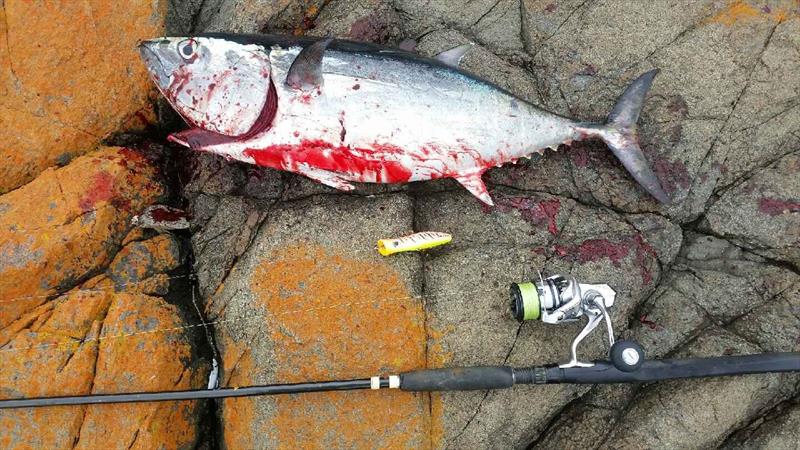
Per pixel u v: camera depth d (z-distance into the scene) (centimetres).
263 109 88
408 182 97
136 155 100
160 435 84
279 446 83
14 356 83
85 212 92
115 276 93
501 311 88
